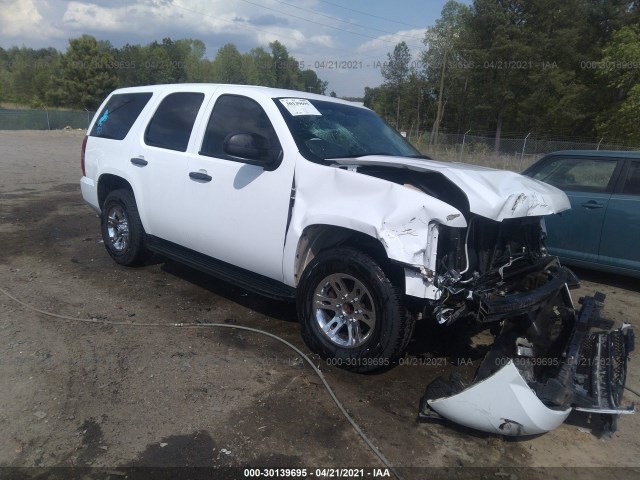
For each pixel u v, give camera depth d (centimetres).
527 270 380
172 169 470
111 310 457
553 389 293
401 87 5488
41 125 4106
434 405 296
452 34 4869
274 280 410
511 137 4288
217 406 318
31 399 317
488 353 327
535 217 386
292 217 374
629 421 334
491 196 318
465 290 317
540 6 4003
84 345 389
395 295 328
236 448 281
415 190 323
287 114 407
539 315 361
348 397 335
